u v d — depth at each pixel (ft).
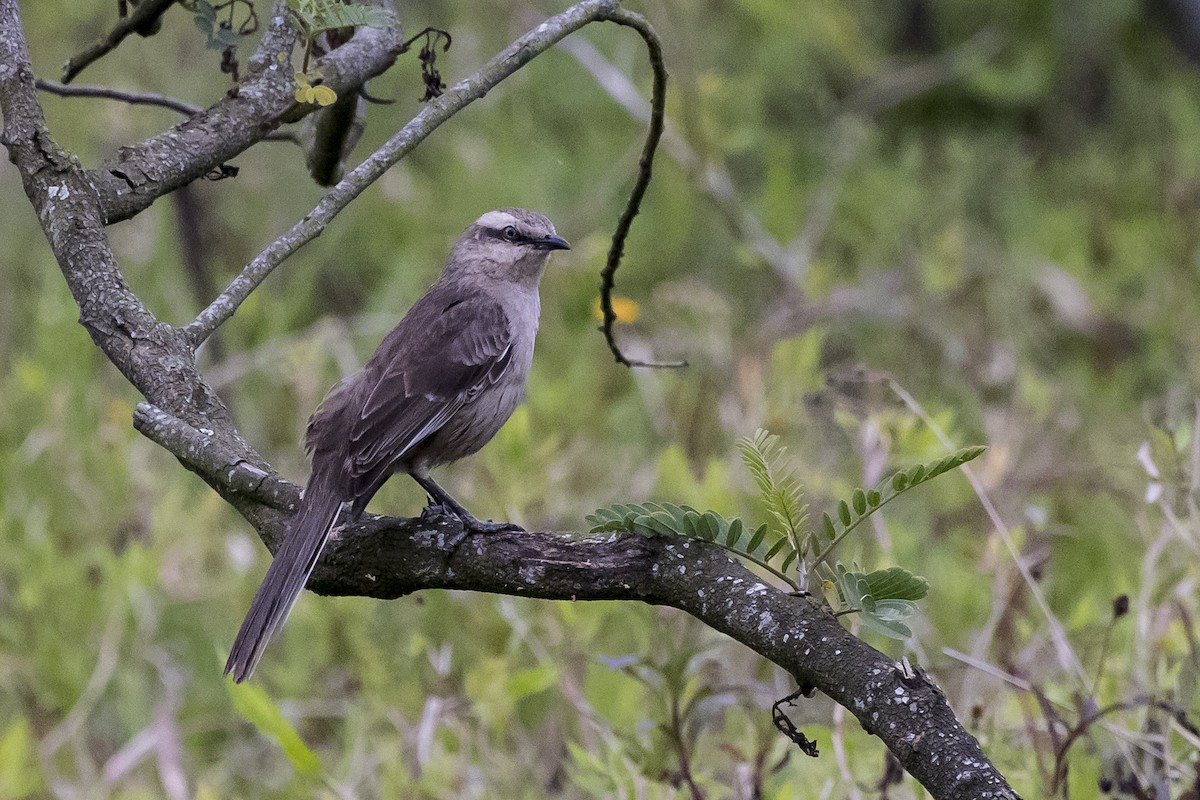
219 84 58.39
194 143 25.11
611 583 20.83
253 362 47.21
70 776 33.37
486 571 21.89
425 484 30.04
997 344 50.03
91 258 24.22
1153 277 56.80
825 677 18.51
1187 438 31.94
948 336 48.93
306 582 22.70
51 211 24.31
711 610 19.84
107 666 34.45
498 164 58.59
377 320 51.44
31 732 34.42
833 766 27.86
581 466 43.09
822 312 49.21
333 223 57.41
